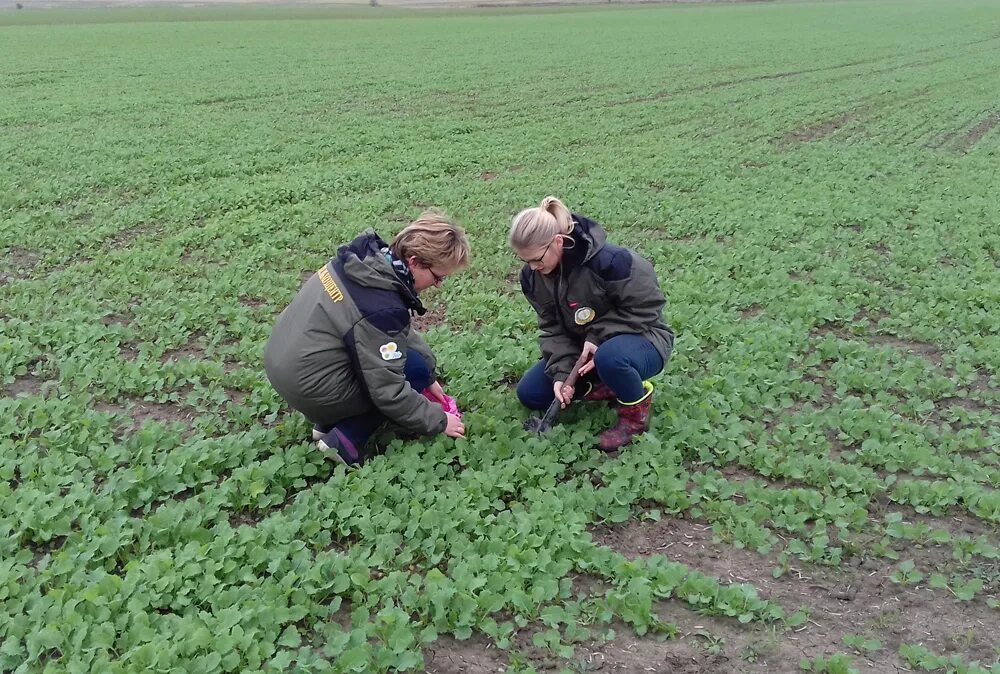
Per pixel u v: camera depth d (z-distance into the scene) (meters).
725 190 12.05
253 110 18.77
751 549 4.46
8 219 10.11
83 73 24.16
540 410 5.71
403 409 4.82
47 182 11.93
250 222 10.27
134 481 4.68
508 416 5.65
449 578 4.09
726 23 47.59
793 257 8.98
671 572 4.09
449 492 4.64
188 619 3.69
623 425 5.31
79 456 5.07
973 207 11.02
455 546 4.25
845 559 4.37
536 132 16.62
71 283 8.20
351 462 4.97
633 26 45.59
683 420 5.43
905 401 6.06
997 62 28.98
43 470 4.84
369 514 4.44
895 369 6.42
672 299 7.70
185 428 5.52
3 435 5.28
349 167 13.43
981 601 4.08
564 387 5.23
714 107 19.86
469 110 19.33
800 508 4.70
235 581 4.00
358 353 4.61
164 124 16.86
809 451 5.31
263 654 3.58
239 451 5.06
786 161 14.15
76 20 49.44
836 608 4.05
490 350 6.63
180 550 4.21
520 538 4.30
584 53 31.86
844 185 12.34
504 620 3.95
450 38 37.97
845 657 3.60
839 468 4.98
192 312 7.35
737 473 5.15
